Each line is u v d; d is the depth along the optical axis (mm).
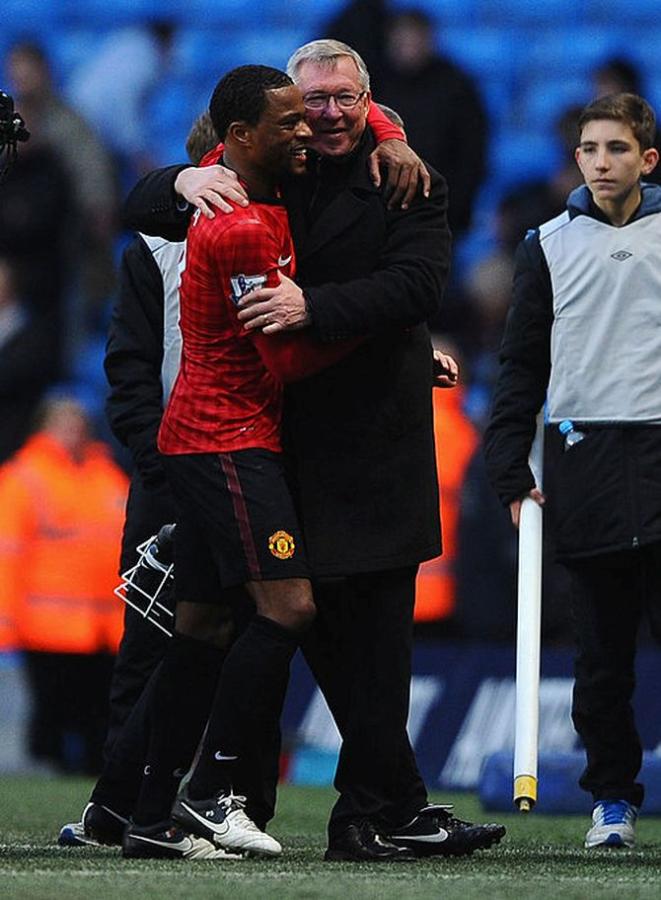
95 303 47406
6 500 38750
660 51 51344
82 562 38719
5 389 46031
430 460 18609
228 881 15578
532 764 18688
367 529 18188
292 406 18266
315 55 18109
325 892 14844
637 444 19953
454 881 15953
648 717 32656
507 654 34469
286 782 35500
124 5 54062
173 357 20625
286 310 17266
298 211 18203
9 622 38594
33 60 47750
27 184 46938
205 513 17609
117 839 19828
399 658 18531
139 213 18172
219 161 18188
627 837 20844
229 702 17703
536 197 45000
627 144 20109
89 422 39656
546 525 34281
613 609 20750
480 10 51906
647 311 20031
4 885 15094
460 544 37156
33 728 38594
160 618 20016
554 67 51312
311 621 17688
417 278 17906
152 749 18141
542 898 14734
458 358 43094
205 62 53469
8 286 46500
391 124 18656
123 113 52906
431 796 32500
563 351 20266
